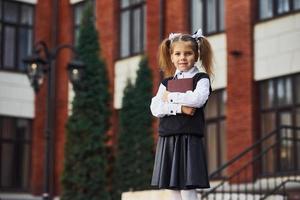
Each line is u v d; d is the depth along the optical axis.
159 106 5.94
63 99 27.59
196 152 5.84
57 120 27.66
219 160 20.98
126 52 25.36
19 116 27.53
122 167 22.23
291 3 19.59
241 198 16.41
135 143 22.12
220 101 21.23
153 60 23.72
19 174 27.47
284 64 19.50
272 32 19.92
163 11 23.50
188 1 22.81
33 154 27.67
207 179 5.85
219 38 21.41
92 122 22.25
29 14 28.33
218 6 21.75
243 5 20.72
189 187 5.77
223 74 21.12
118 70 25.36
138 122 22.20
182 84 5.96
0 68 27.31
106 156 22.41
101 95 22.44
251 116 20.00
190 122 5.87
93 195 21.94
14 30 27.88
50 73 19.61
